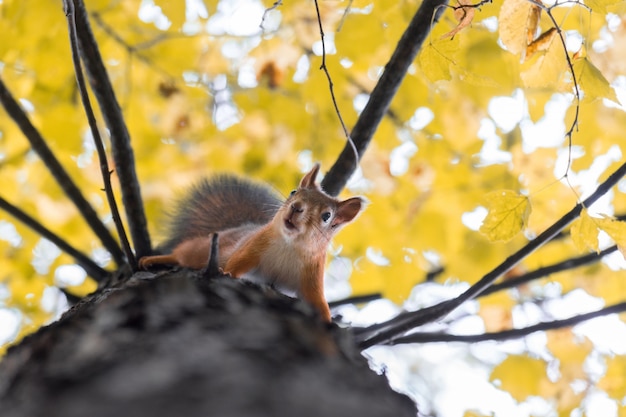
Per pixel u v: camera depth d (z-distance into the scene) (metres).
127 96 11.46
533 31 6.53
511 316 10.42
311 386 3.24
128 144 7.26
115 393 2.97
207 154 11.91
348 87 11.28
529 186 10.97
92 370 3.38
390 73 7.39
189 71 11.80
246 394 2.94
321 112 11.64
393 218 11.36
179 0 9.70
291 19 10.84
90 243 11.34
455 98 11.40
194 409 2.79
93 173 11.38
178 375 3.12
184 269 6.28
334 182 7.77
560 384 10.50
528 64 9.30
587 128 10.78
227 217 9.38
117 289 5.45
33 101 10.95
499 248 10.57
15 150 11.40
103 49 11.41
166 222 9.21
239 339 3.81
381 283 11.05
